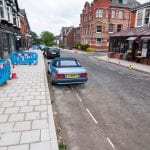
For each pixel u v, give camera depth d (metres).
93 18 40.38
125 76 11.55
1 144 3.46
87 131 4.26
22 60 15.04
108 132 4.23
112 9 39.62
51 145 3.47
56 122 4.70
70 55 30.03
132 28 22.80
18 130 3.98
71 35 68.19
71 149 3.53
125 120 4.91
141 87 8.66
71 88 8.18
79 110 5.57
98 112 5.44
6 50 19.42
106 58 24.05
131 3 42.72
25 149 3.32
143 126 4.57
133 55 20.55
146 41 18.05
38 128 4.09
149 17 19.50
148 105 6.13
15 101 5.83
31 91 6.99
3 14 17.97
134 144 3.76
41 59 20.34
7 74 8.41
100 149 3.56
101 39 40.66
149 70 13.77
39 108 5.27
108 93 7.49
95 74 11.93
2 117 4.62
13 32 23.70
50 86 8.48
